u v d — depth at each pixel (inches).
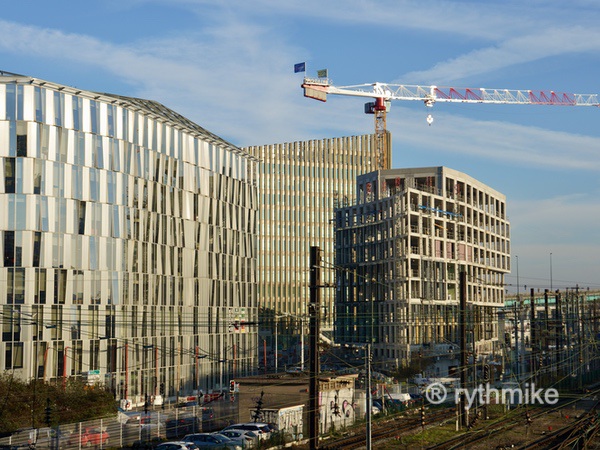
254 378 2532.0
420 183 6328.7
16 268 3265.3
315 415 1739.7
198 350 4160.9
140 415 2549.2
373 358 5743.1
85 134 3555.6
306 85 7362.2
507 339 5280.5
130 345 3661.4
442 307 5826.8
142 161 3853.3
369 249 6077.8
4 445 2026.3
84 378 3299.7
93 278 3508.9
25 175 3316.9
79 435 2127.2
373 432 2442.2
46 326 3142.2
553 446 2224.4
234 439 2065.7
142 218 3821.4
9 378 2605.8
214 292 4375.0
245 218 4815.5
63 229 3415.4
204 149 4387.3
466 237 6264.8
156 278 3887.8
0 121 3319.4
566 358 4136.3
